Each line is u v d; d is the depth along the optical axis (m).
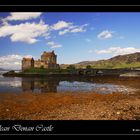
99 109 9.20
